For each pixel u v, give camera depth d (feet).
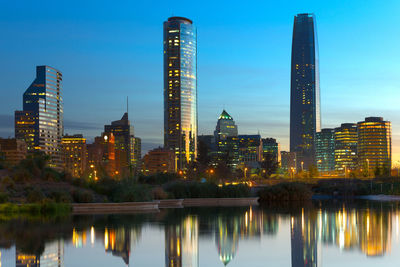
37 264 62.44
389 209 189.78
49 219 130.82
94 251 73.20
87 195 183.32
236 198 251.39
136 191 192.03
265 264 64.18
